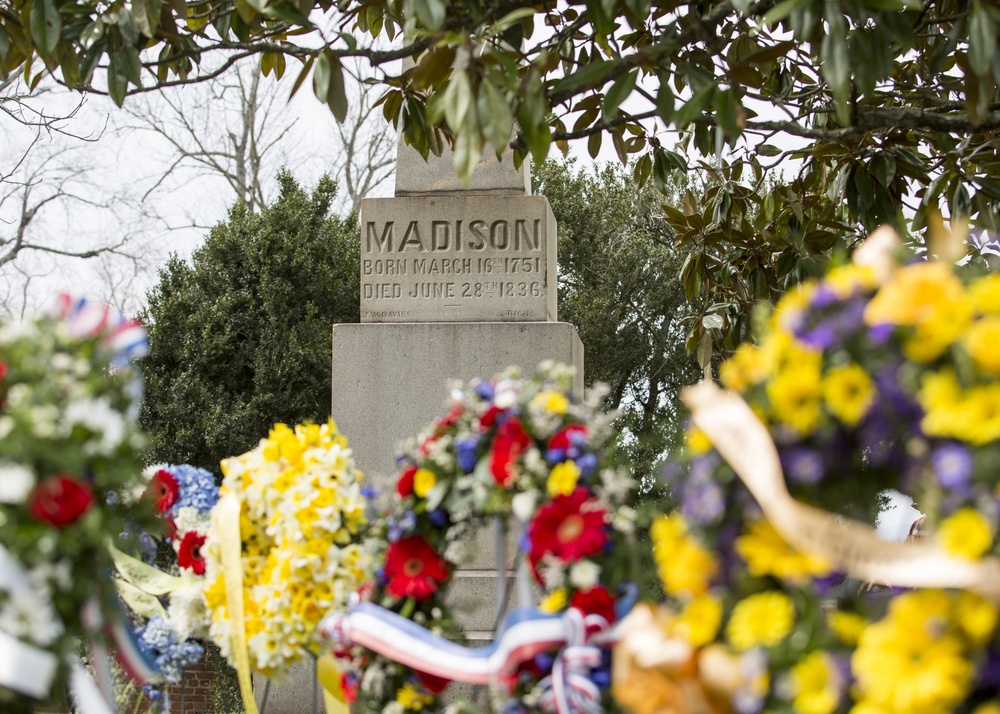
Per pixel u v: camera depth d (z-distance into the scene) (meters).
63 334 2.65
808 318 1.94
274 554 3.19
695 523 2.03
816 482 1.95
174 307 13.53
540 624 2.44
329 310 14.38
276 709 5.54
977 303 1.78
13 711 2.51
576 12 5.46
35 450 2.45
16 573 2.45
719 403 1.95
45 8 3.92
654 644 2.06
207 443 13.13
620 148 5.59
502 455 2.60
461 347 5.70
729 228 6.18
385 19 5.72
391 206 5.90
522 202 5.82
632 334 19.20
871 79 3.52
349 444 5.71
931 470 1.78
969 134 5.46
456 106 3.22
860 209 5.27
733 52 5.64
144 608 3.61
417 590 2.81
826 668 1.82
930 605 1.70
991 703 1.65
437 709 2.86
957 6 4.60
